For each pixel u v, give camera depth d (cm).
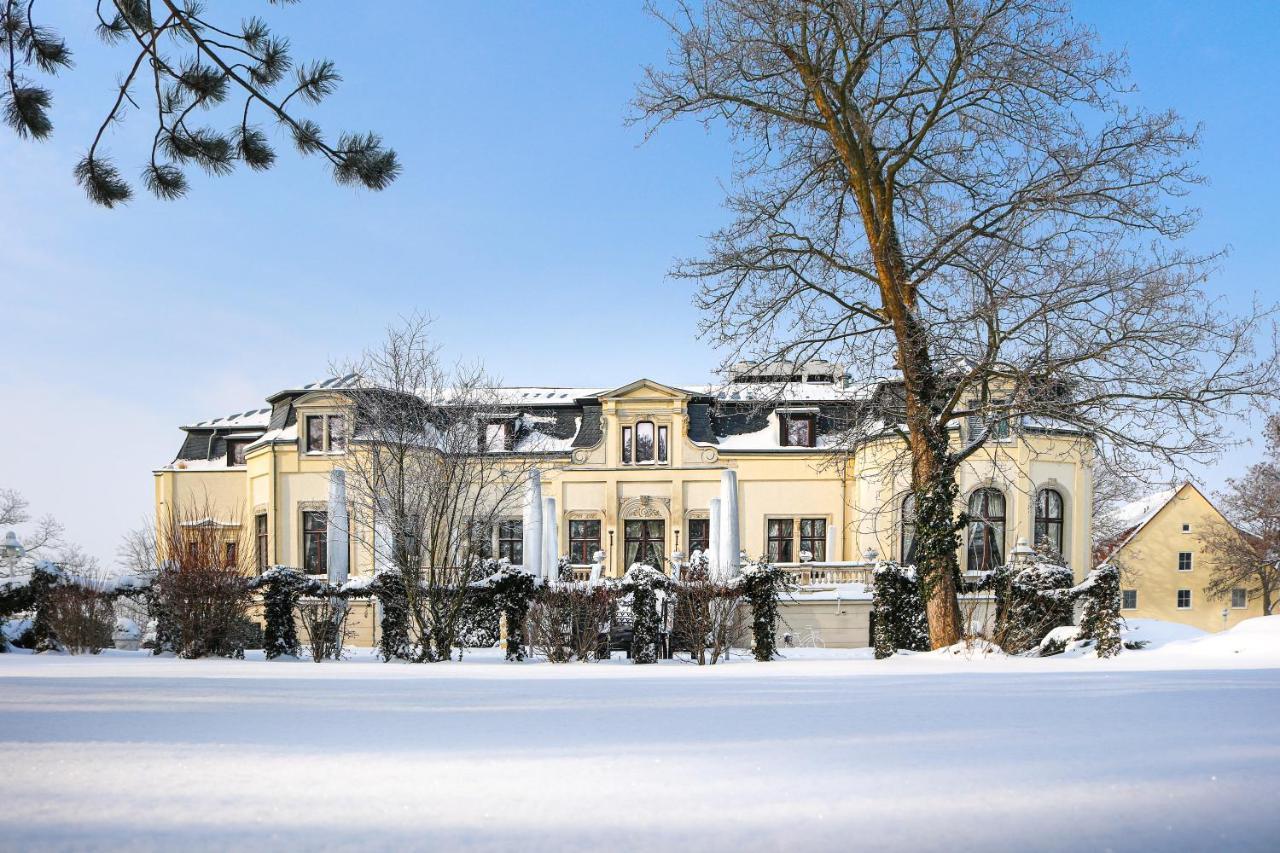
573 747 288
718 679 762
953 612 1628
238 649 1494
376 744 298
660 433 3350
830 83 1603
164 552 2059
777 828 177
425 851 162
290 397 3272
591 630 1526
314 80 696
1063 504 2750
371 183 721
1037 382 1537
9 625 1565
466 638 1897
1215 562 4031
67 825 182
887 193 1680
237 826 181
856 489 3212
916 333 1606
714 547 1816
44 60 689
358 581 1573
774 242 1786
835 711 411
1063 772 232
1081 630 1489
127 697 502
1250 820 181
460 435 1883
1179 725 335
